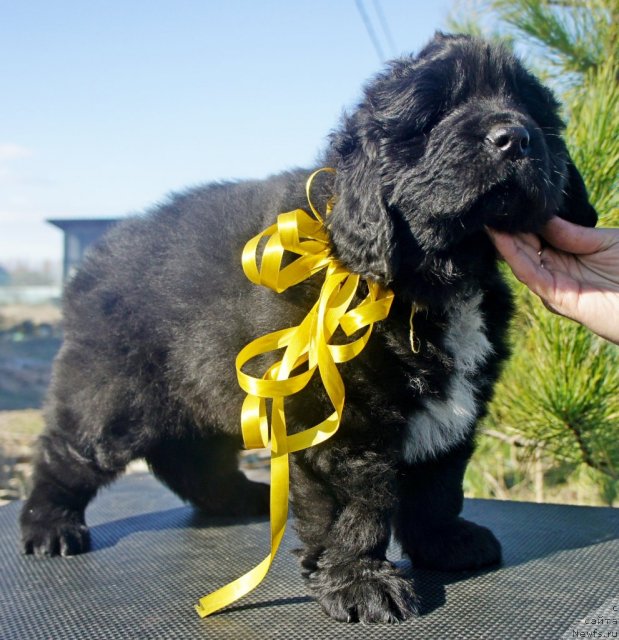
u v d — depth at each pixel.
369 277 0.62
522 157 0.60
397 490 0.64
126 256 0.80
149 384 0.76
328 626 0.56
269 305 0.64
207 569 0.69
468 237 0.64
